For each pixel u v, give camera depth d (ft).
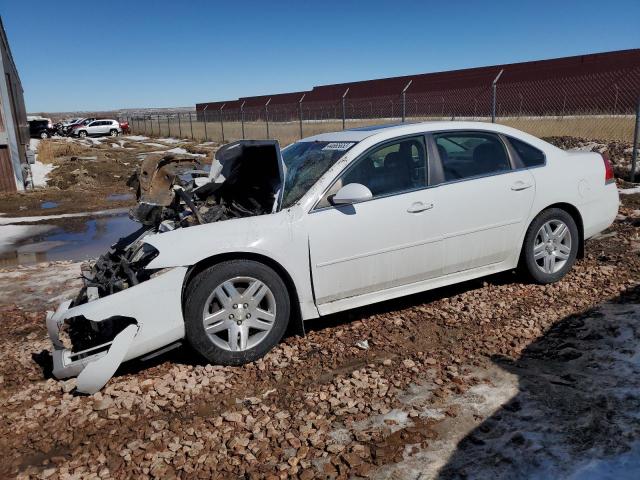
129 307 12.01
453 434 9.72
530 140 16.47
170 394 11.82
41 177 65.82
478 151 15.64
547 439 9.30
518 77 99.14
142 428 10.64
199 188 15.81
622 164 36.70
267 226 13.05
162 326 12.28
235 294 12.73
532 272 16.35
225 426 10.50
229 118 128.67
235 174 16.58
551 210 16.34
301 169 14.98
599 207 17.20
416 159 14.84
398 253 14.29
